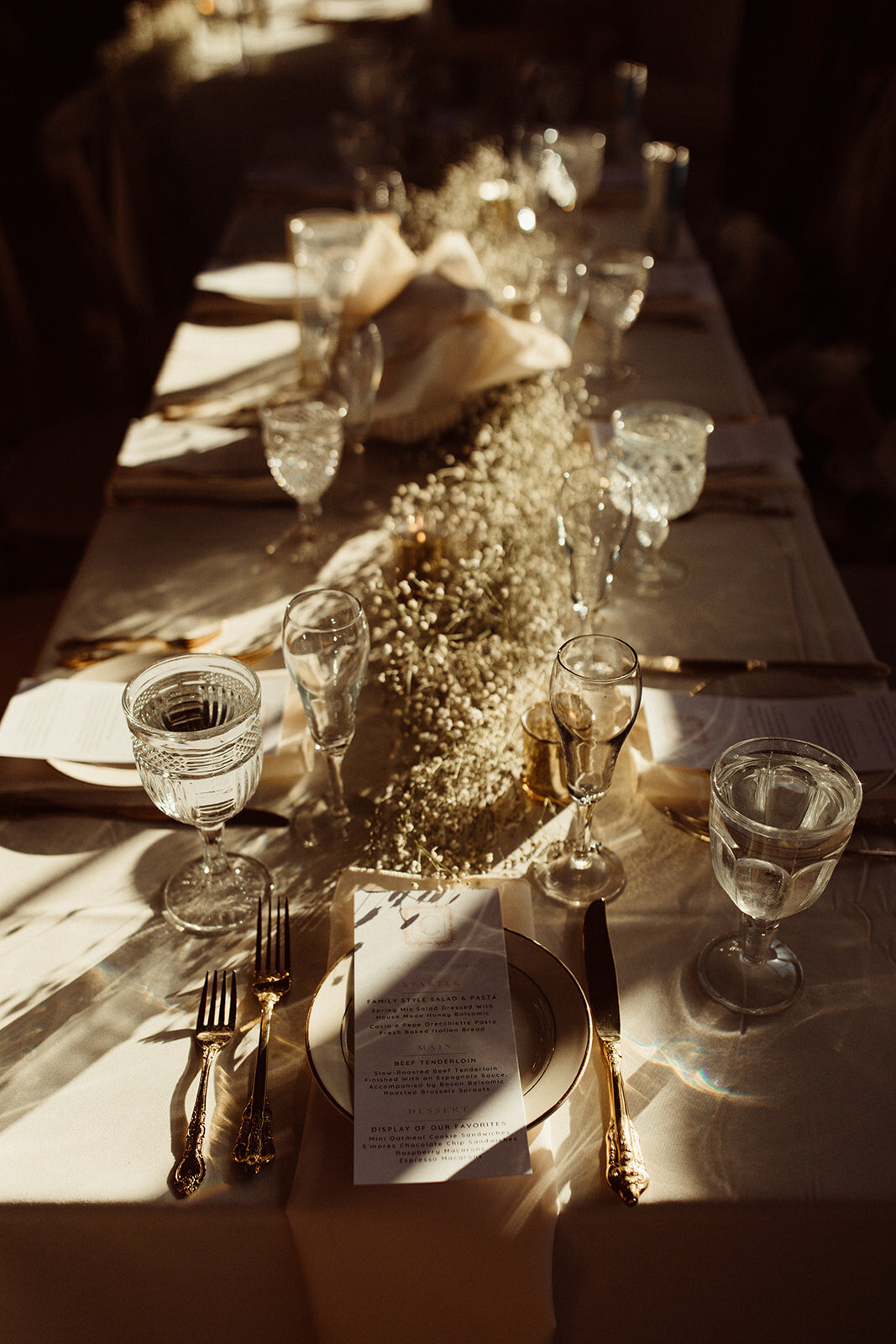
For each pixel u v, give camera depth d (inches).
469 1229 27.2
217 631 48.9
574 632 49.6
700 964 34.5
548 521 54.7
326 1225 27.2
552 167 95.3
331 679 36.3
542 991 31.9
